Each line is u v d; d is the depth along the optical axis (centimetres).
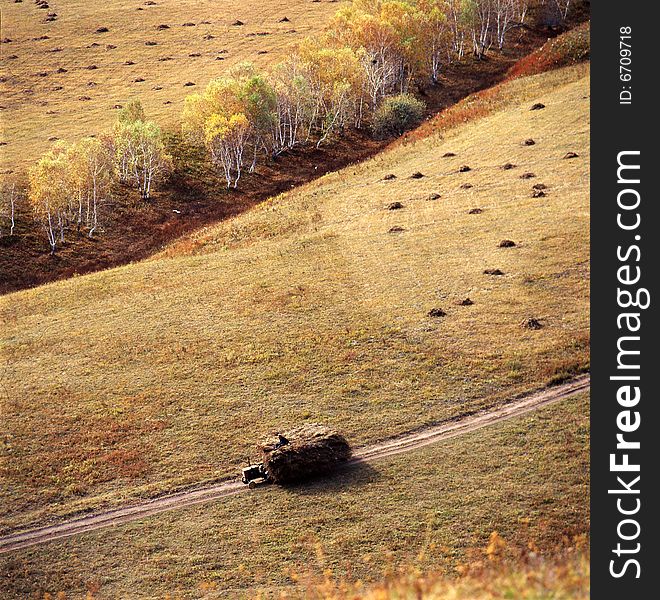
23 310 5847
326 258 5969
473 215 6259
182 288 5819
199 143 10962
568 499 3077
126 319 5375
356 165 8981
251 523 3272
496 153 7575
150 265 6550
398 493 3316
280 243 6544
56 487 3662
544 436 3512
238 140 10200
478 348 4338
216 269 6144
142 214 9456
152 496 3544
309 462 3503
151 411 4169
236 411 4088
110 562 3156
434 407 3909
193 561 3095
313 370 4375
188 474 3659
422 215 6500
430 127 9606
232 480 3594
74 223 9181
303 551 3055
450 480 3341
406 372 4234
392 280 5369
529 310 4634
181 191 10012
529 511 3050
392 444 3681
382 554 2956
